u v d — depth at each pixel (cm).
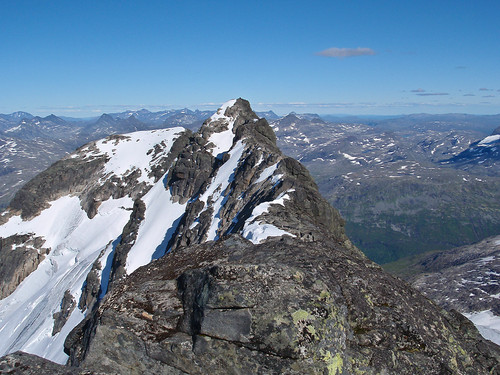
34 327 9231
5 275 11931
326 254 2425
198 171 10619
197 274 1755
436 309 2186
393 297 2048
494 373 1895
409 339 1827
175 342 1584
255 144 9344
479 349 2025
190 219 8331
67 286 9981
